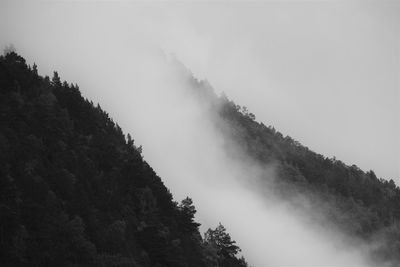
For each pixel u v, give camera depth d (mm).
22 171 92750
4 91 115250
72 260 84062
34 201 88625
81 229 89375
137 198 117188
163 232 110500
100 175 112625
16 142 100312
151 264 100688
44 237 83250
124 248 96812
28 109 113625
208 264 117312
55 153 106125
